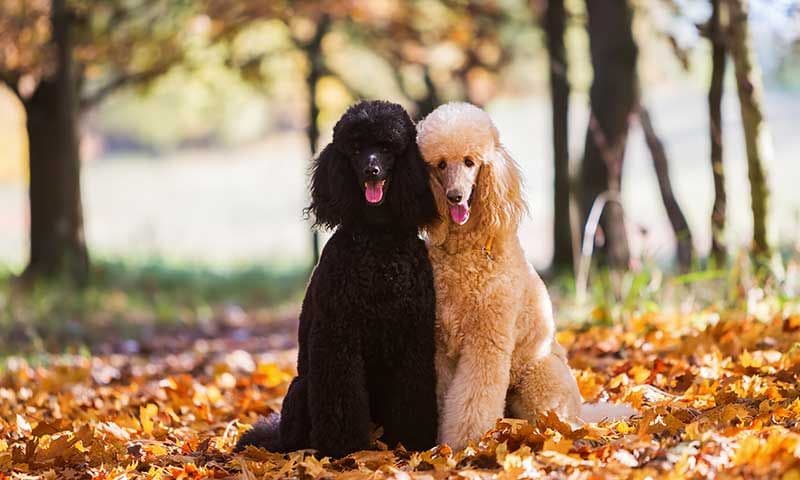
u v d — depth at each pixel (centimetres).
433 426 529
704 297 982
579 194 1366
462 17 1911
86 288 1691
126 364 1059
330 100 2145
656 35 1300
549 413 520
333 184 520
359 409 519
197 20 1717
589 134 1357
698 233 2452
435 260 531
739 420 531
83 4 1669
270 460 534
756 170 923
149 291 1858
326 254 525
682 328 835
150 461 555
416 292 514
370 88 2270
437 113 535
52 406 764
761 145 921
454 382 527
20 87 1742
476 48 1997
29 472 540
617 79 1323
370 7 1853
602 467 463
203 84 2102
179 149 5472
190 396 769
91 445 580
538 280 555
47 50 1659
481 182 526
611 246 1324
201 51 1878
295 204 4291
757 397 582
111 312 1516
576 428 534
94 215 4138
